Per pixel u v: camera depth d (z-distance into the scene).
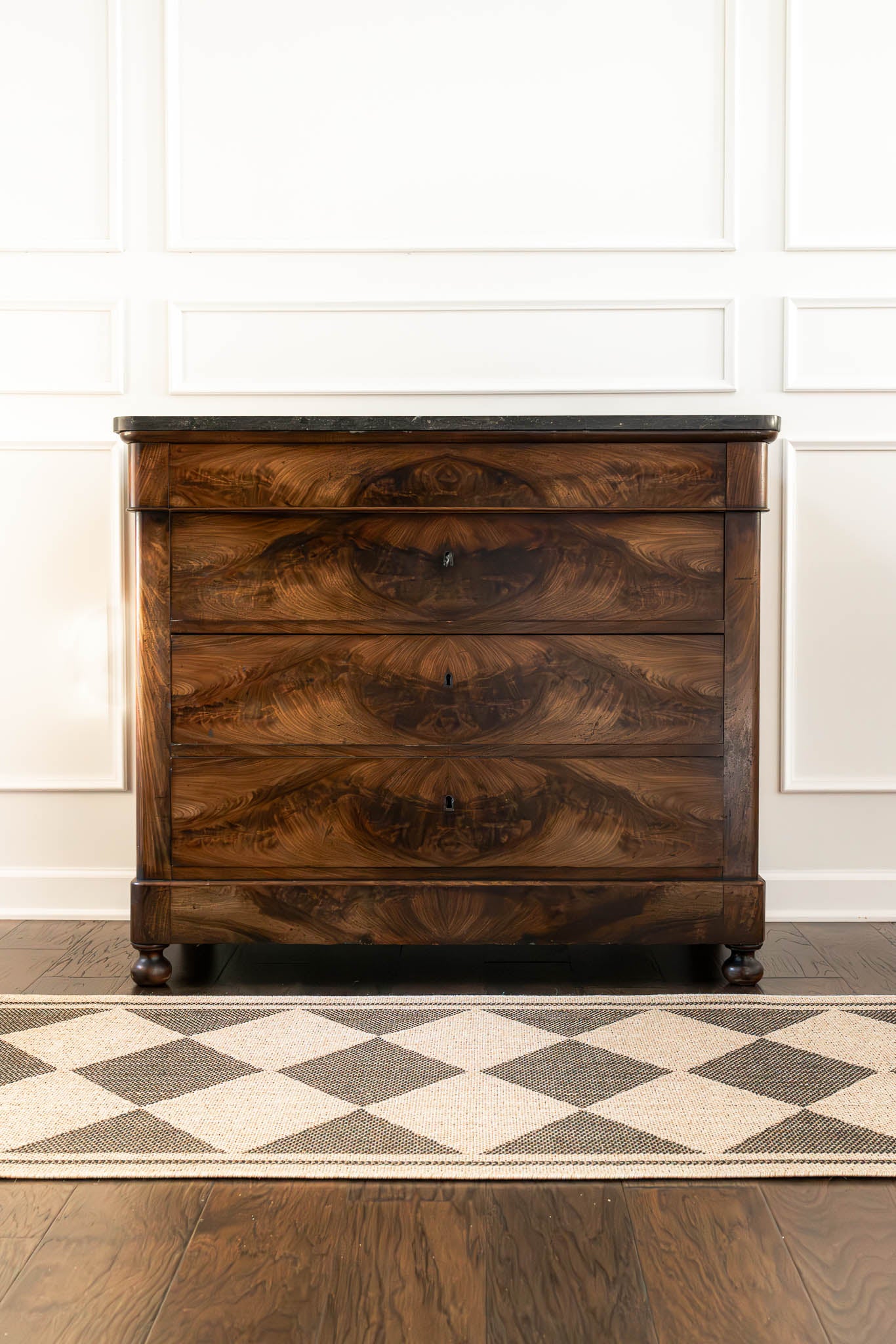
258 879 2.08
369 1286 1.16
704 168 2.57
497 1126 1.50
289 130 2.57
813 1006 1.97
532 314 2.58
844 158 2.56
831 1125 1.50
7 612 2.59
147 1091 1.61
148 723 2.08
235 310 2.58
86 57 2.57
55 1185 1.35
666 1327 1.09
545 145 2.58
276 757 2.08
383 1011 1.95
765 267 2.57
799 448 2.57
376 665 2.07
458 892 2.06
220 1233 1.25
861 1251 1.22
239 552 2.07
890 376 2.57
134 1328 1.09
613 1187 1.35
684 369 2.58
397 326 2.58
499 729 2.07
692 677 2.08
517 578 2.07
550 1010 1.95
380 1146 1.44
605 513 2.06
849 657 2.59
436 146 2.58
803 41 2.55
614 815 2.08
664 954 2.37
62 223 2.58
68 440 2.57
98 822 2.60
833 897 2.59
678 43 2.56
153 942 2.08
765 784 2.60
